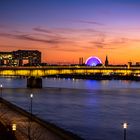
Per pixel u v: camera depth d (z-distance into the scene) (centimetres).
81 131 9800
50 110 14462
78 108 15500
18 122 9700
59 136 8019
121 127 10612
